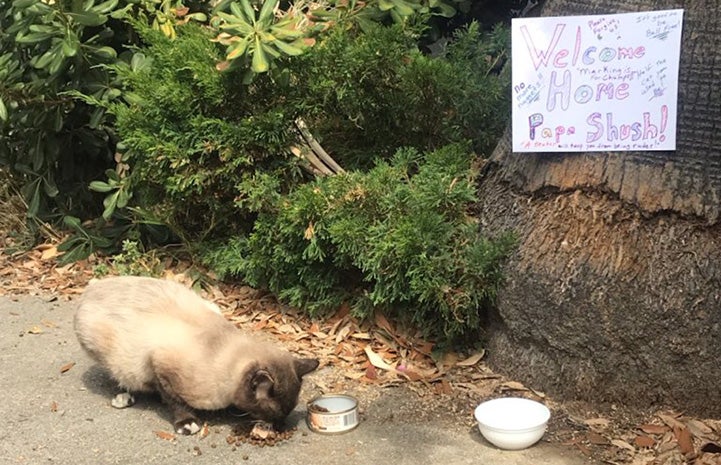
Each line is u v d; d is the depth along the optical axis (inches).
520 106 57.2
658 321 53.5
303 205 66.0
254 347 53.2
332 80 71.7
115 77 84.7
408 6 75.9
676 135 53.2
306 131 74.6
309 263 69.0
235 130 70.7
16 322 72.6
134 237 84.4
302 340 67.9
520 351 59.5
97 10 80.1
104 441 52.1
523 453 51.1
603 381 55.6
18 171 94.5
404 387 60.1
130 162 82.6
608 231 54.9
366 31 74.5
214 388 51.8
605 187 55.2
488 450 51.5
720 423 53.5
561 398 57.0
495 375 60.8
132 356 54.1
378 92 73.2
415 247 61.0
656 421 54.1
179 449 51.3
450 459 50.4
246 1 70.3
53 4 82.0
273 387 50.9
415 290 61.2
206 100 72.4
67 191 94.2
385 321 67.1
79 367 63.2
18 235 92.8
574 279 55.4
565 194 56.8
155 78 74.4
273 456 50.5
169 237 85.1
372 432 53.9
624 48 54.1
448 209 64.0
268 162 73.5
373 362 63.4
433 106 72.8
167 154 71.4
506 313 59.4
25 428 53.5
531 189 58.6
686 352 53.4
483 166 66.6
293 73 72.6
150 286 57.5
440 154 67.2
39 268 86.1
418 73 70.1
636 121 54.0
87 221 93.3
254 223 73.0
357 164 75.7
